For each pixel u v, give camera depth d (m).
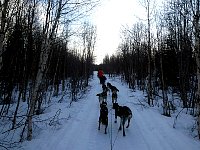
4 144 7.84
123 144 8.50
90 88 29.55
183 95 17.09
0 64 6.11
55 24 8.36
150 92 17.80
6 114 12.29
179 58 19.19
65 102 18.11
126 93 23.70
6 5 5.86
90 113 13.77
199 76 9.16
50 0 8.36
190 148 7.93
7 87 11.90
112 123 11.52
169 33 20.55
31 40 11.14
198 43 9.19
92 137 9.19
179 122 11.32
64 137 8.91
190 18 10.21
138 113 13.71
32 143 8.11
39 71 8.62
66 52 27.94
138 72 32.12
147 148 8.05
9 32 7.61
